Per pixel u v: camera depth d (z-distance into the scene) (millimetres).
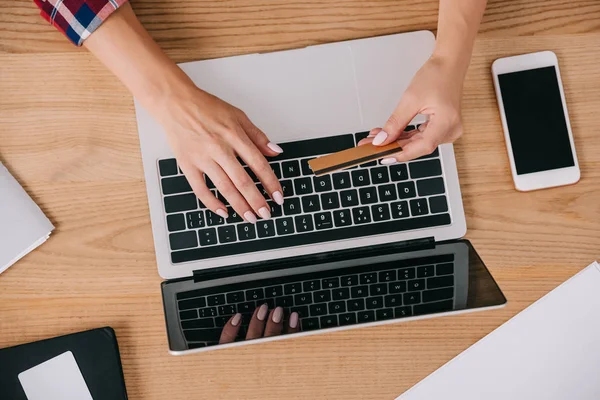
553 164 718
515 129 722
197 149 663
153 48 667
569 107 741
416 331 706
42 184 691
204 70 701
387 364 701
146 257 696
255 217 667
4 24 687
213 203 667
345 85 709
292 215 688
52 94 694
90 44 661
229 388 687
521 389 694
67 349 663
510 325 707
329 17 723
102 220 696
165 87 663
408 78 715
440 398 692
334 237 689
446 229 699
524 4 736
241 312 639
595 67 736
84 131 698
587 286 715
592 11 739
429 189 699
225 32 712
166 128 667
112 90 700
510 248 724
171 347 604
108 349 667
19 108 689
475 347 702
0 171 678
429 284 650
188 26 708
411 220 696
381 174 694
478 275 654
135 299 691
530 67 729
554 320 709
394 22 729
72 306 685
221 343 606
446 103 659
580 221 730
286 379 693
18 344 675
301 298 649
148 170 684
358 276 665
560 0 738
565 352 702
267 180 664
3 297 679
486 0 698
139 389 680
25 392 652
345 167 619
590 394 691
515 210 727
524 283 722
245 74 704
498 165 730
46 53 693
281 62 706
